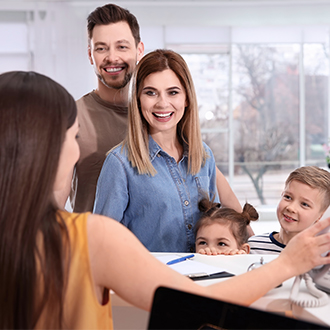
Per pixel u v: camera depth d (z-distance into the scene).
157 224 1.44
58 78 4.25
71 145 0.65
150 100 1.39
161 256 1.14
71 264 0.62
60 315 0.60
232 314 0.58
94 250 0.62
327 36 4.60
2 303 0.59
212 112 4.63
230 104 4.61
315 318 0.73
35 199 0.59
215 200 1.66
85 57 4.26
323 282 0.84
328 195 1.48
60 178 0.64
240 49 4.61
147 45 4.43
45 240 0.60
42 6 4.21
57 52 4.23
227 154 4.68
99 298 0.65
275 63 4.66
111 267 0.63
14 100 0.59
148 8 4.20
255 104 4.70
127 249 0.63
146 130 1.47
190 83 1.44
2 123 0.59
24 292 0.58
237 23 4.41
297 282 0.84
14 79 0.62
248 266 1.06
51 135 0.60
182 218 1.47
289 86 4.70
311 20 4.36
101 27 1.76
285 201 1.54
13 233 0.58
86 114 1.83
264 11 4.25
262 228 3.95
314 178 1.49
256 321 0.57
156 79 1.38
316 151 4.77
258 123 4.72
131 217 1.46
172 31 4.46
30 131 0.59
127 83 1.83
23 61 4.34
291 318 0.55
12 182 0.58
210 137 4.66
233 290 0.68
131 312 1.11
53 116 0.60
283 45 4.64
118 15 1.77
